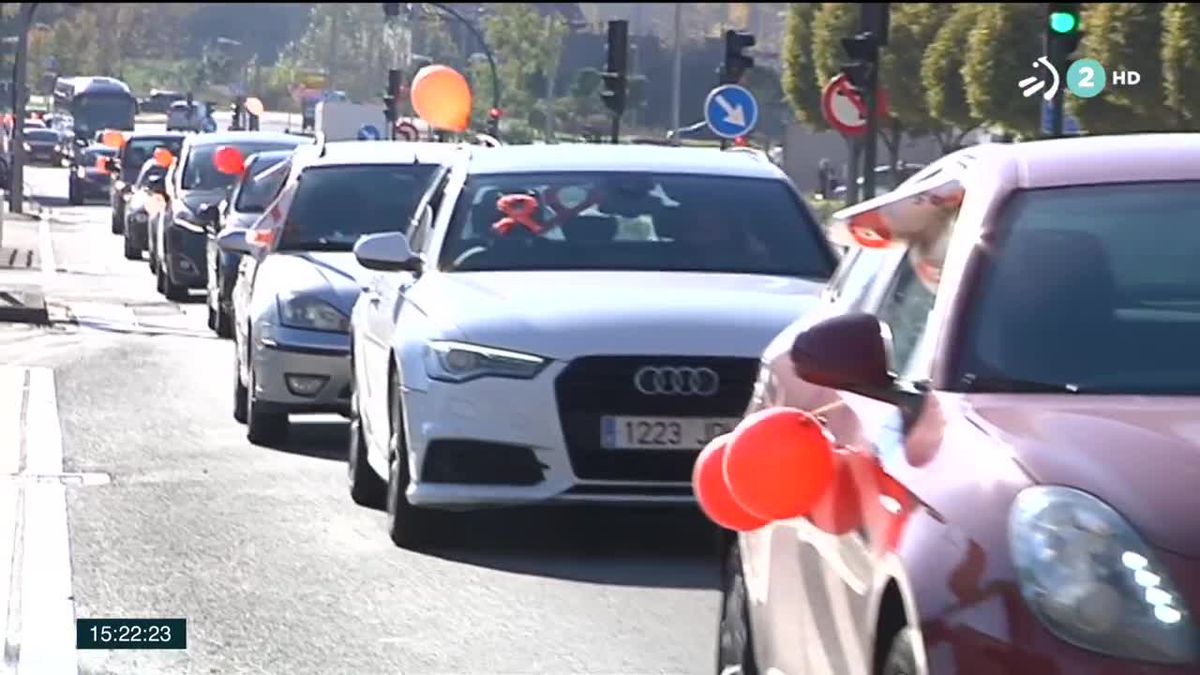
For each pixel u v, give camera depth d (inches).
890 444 370.9
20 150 3521.2
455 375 688.4
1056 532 317.1
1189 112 1951.3
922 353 391.9
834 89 1704.0
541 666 564.1
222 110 5064.0
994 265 394.0
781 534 429.1
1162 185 408.8
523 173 804.0
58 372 1274.6
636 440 676.7
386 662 565.9
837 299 485.4
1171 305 387.2
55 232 3110.2
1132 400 364.5
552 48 4584.2
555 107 4478.3
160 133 3346.5
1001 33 2743.6
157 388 1212.5
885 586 347.9
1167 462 327.9
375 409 788.6
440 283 746.8
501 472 685.3
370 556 714.2
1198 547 311.7
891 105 3506.4
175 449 967.0
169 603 633.0
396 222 1077.8
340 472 908.0
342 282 986.7
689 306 699.4
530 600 649.6
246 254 1112.8
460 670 558.3
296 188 1095.6
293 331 970.1
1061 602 312.0
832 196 3654.0
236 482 871.7
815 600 397.7
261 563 698.2
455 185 807.1
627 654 578.9
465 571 693.3
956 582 324.5
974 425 353.4
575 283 732.7
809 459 402.0
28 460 917.8
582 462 677.9
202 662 560.7
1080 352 379.6
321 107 3186.5
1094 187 409.4
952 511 334.3
